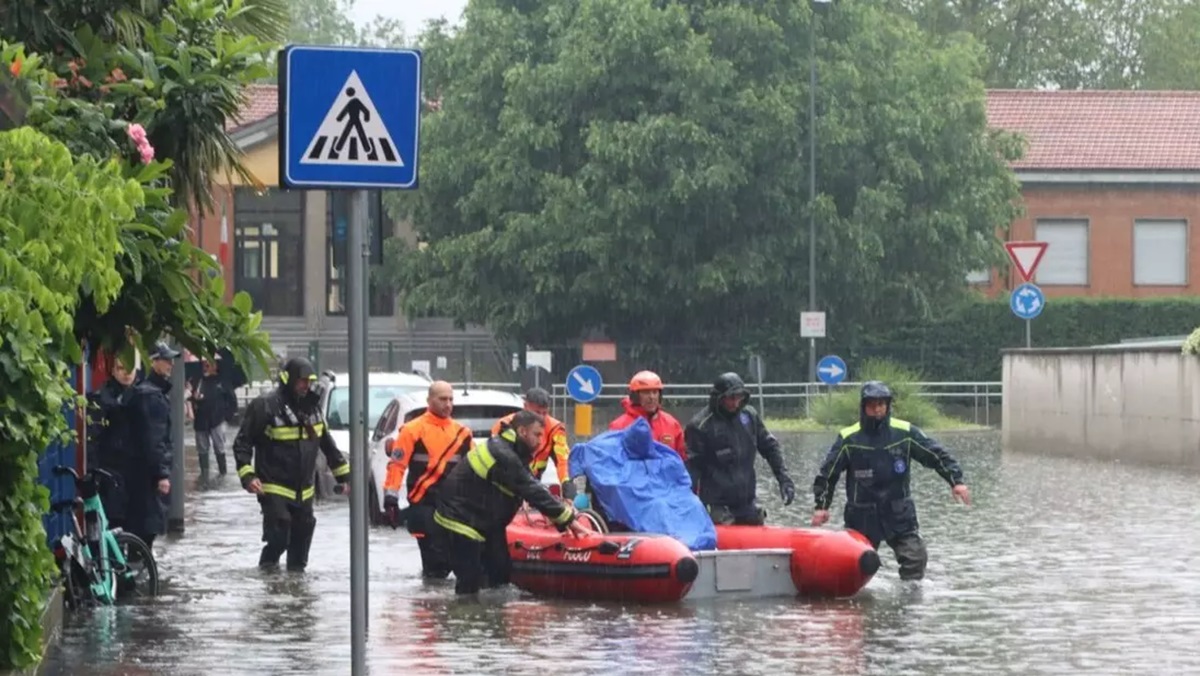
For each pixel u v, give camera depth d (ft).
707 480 75.10
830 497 75.41
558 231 223.92
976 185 237.04
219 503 113.70
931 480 129.80
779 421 204.33
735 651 57.16
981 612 66.03
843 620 64.28
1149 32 374.22
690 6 231.91
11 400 41.09
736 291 233.96
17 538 43.32
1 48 47.83
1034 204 280.10
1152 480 128.98
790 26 230.68
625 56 225.76
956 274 238.48
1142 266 280.51
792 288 232.53
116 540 69.31
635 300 227.81
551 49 236.02
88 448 77.00
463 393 105.91
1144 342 166.40
